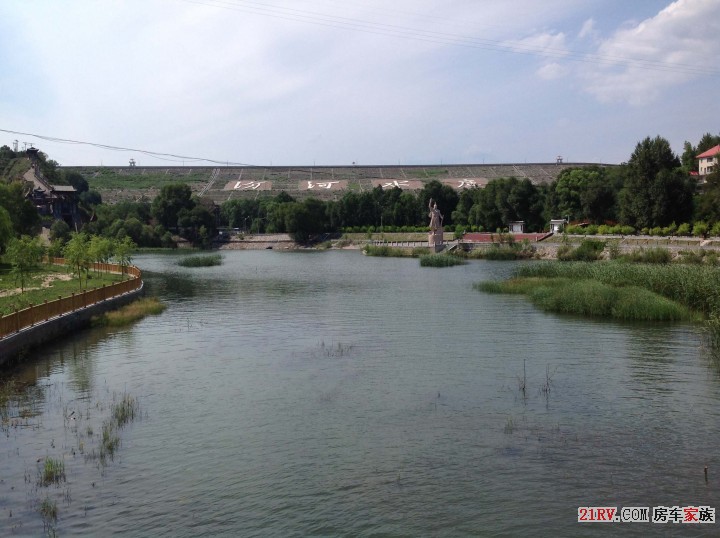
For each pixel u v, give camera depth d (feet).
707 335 136.67
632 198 415.85
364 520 57.00
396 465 68.49
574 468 67.26
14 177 574.56
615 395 93.40
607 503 59.67
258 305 199.62
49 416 85.56
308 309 188.75
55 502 60.34
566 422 81.56
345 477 65.62
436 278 291.38
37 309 134.41
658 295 170.30
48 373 109.81
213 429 80.33
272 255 530.27
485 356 120.26
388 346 130.93
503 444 74.13
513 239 465.47
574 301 172.65
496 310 179.63
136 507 59.41
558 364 112.98
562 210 529.86
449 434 77.66
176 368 113.19
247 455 71.67
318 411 87.30
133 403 91.30
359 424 81.71
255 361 118.52
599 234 432.66
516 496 61.21
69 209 578.66
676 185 395.55
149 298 208.54
